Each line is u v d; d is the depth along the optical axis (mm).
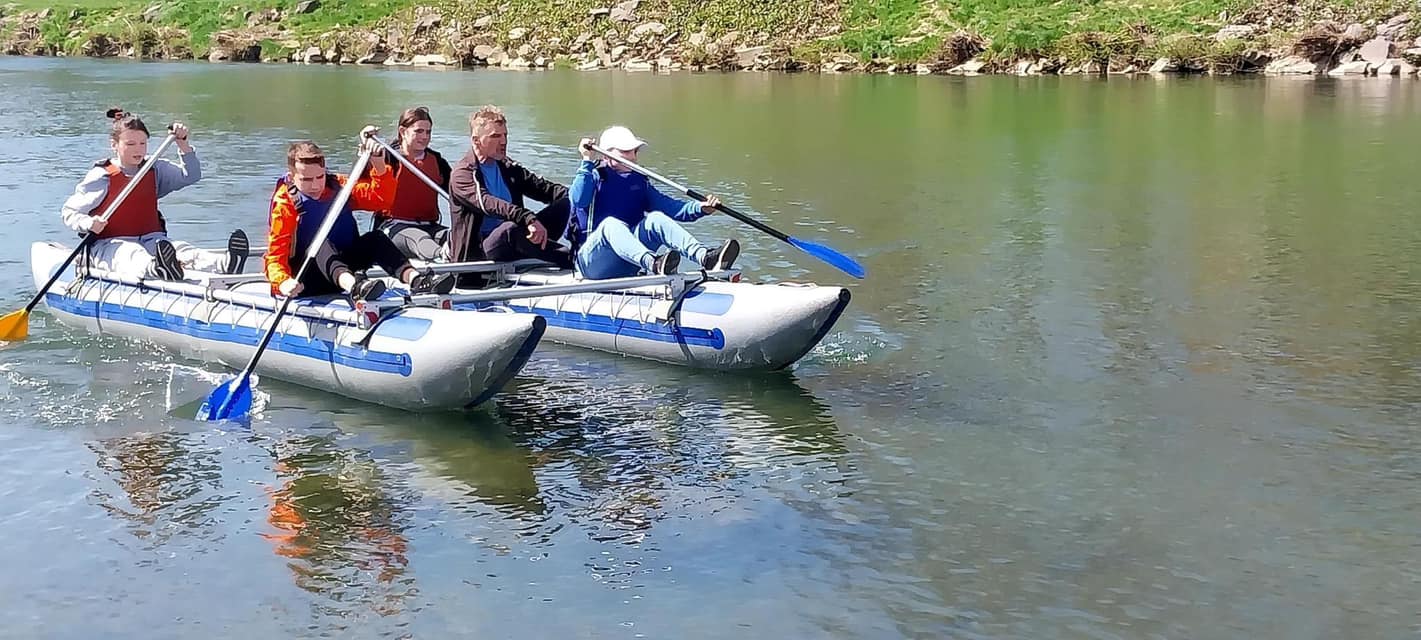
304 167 7598
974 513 6223
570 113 23453
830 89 28781
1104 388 7934
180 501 6316
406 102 25578
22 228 12547
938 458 6871
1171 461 6805
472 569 5684
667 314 8258
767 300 7926
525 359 7219
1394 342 8820
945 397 7781
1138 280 10602
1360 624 5223
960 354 8609
